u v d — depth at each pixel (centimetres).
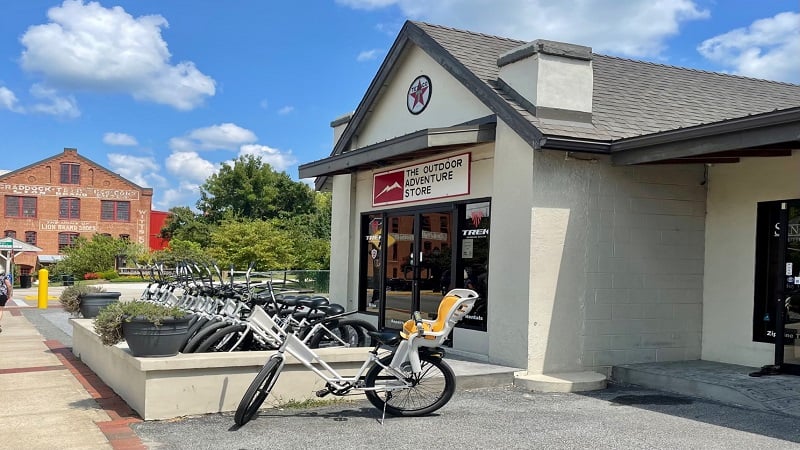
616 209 887
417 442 568
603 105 976
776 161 851
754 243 877
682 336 925
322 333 796
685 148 756
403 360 647
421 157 1101
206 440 569
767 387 738
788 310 820
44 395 749
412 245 1130
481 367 853
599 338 874
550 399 756
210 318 802
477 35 1162
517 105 886
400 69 1202
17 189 5325
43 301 2067
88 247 4331
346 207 1334
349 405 705
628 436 593
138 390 654
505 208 885
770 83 1375
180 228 5197
